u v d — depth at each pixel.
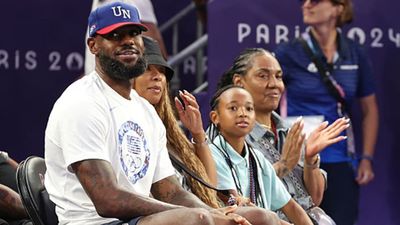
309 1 22.94
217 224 14.38
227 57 23.48
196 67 25.48
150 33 23.53
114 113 14.91
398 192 24.45
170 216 14.27
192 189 16.86
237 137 17.56
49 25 25.48
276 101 19.06
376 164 24.41
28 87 25.44
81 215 14.84
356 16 24.05
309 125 22.89
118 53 14.89
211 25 23.45
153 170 15.38
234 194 17.14
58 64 25.55
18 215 16.72
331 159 22.88
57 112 14.77
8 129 25.44
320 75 23.05
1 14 25.33
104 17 14.91
